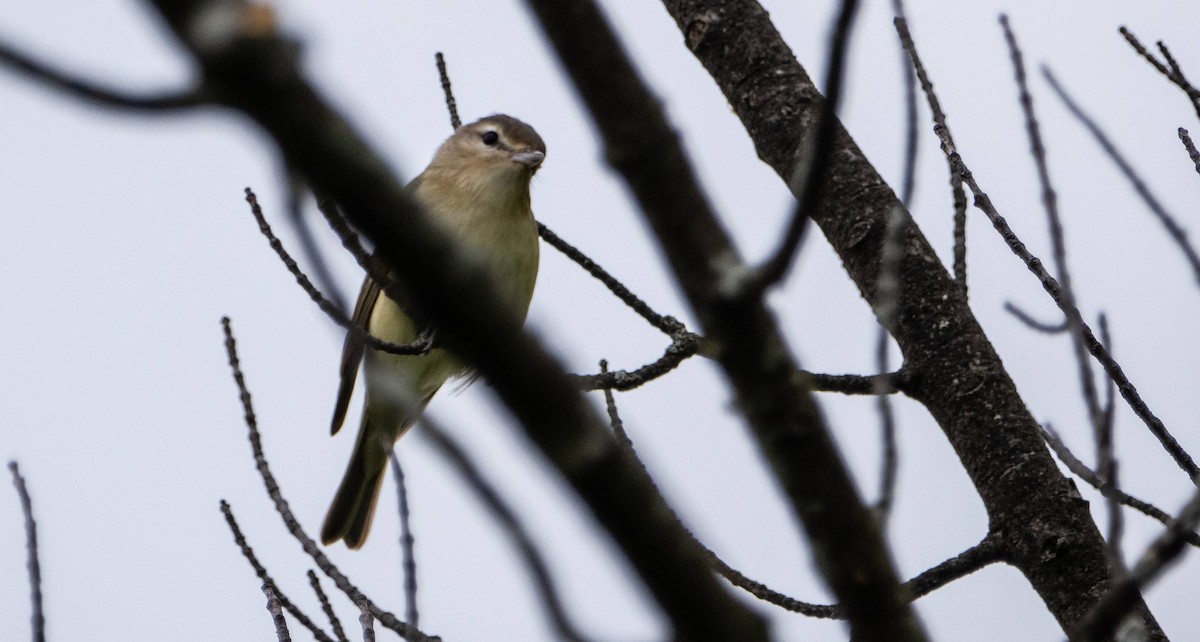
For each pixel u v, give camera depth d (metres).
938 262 9.42
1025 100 8.19
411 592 7.21
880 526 4.33
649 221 4.09
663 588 3.91
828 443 4.25
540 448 3.69
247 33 2.85
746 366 4.16
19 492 7.66
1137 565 4.74
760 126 10.06
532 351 3.52
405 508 7.35
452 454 4.49
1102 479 7.61
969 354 9.10
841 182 9.76
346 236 5.24
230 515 8.38
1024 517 8.59
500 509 4.53
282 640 7.86
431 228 3.32
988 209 8.17
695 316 4.18
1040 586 8.50
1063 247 7.91
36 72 3.01
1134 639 6.34
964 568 8.66
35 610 7.43
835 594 4.36
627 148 3.98
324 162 3.07
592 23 3.89
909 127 6.64
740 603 4.02
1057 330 9.11
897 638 4.32
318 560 8.16
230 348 8.81
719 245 4.09
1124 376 7.75
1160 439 7.61
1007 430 8.86
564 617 4.54
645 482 3.80
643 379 9.35
